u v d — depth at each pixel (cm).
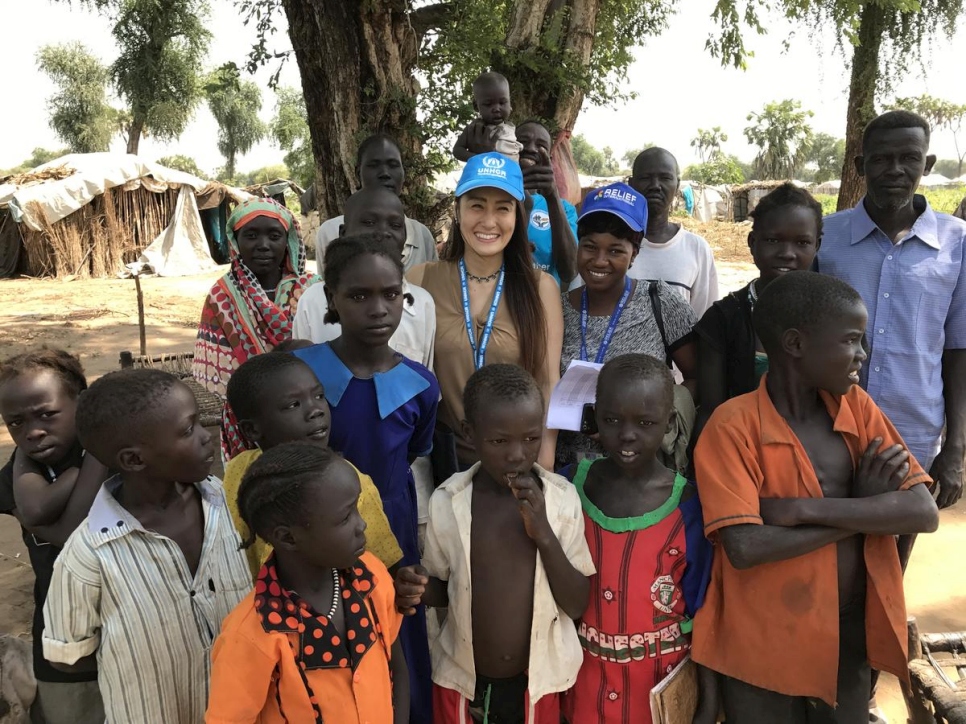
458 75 731
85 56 3625
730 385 262
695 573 214
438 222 720
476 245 269
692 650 213
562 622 208
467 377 277
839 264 283
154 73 2206
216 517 195
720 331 260
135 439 171
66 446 212
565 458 271
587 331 279
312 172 1362
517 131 401
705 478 208
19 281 1759
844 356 192
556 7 699
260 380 199
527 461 194
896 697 309
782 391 208
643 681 213
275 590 166
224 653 163
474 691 211
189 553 191
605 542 213
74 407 214
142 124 2678
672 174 378
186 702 190
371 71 650
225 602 194
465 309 278
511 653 208
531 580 204
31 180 1788
